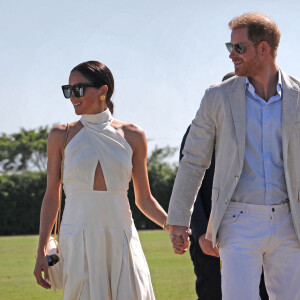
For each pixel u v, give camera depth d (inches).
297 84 367.6
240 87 366.0
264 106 360.5
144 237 1985.7
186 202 383.2
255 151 357.7
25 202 2817.4
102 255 394.6
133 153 415.5
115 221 398.6
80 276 392.2
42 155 4101.9
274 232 353.7
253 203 354.9
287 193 356.8
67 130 408.2
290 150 356.5
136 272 399.5
